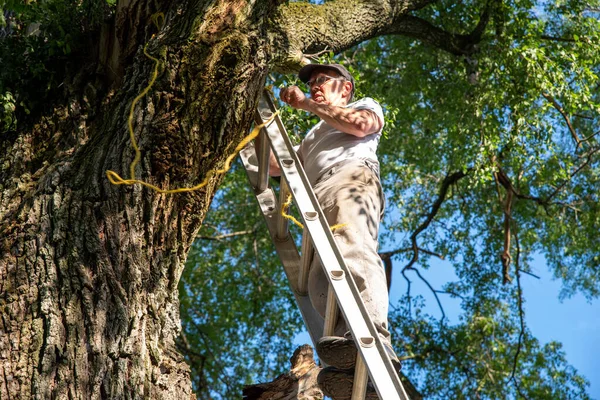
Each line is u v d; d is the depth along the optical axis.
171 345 4.06
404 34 10.42
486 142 11.11
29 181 4.37
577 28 11.79
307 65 5.32
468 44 10.94
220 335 14.77
